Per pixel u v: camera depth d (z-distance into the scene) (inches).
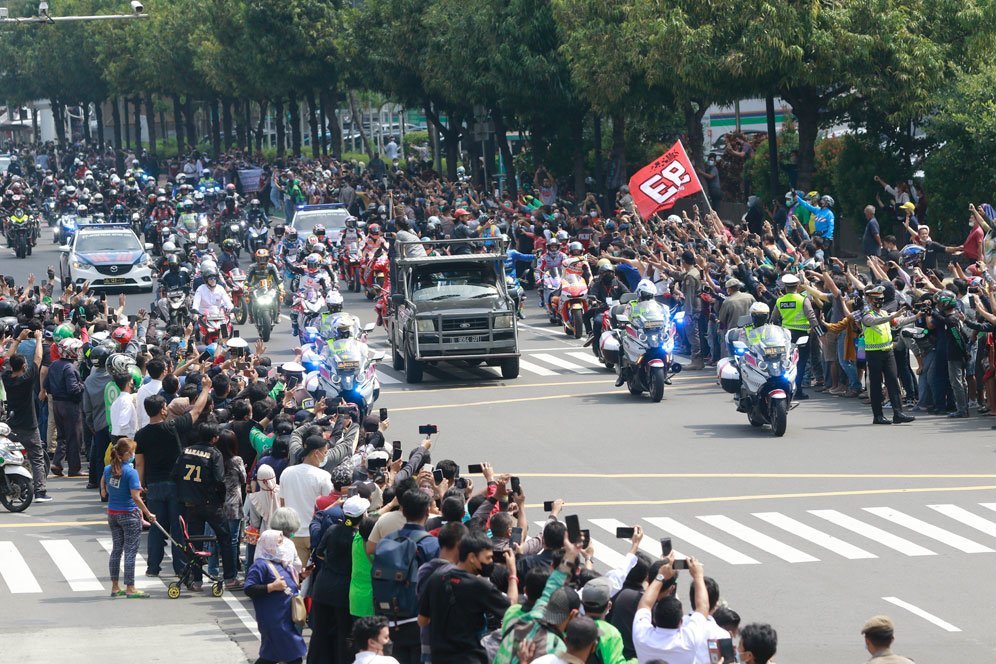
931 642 1633.9
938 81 4623.5
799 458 2578.7
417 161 7839.6
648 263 3703.3
